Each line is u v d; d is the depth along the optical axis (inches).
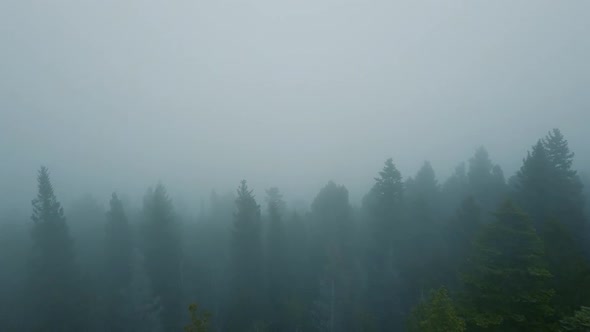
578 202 1100.5
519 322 612.7
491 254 676.1
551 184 1099.3
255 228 1213.1
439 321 618.2
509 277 645.3
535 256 633.6
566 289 713.6
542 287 633.0
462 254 1071.6
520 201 1081.4
